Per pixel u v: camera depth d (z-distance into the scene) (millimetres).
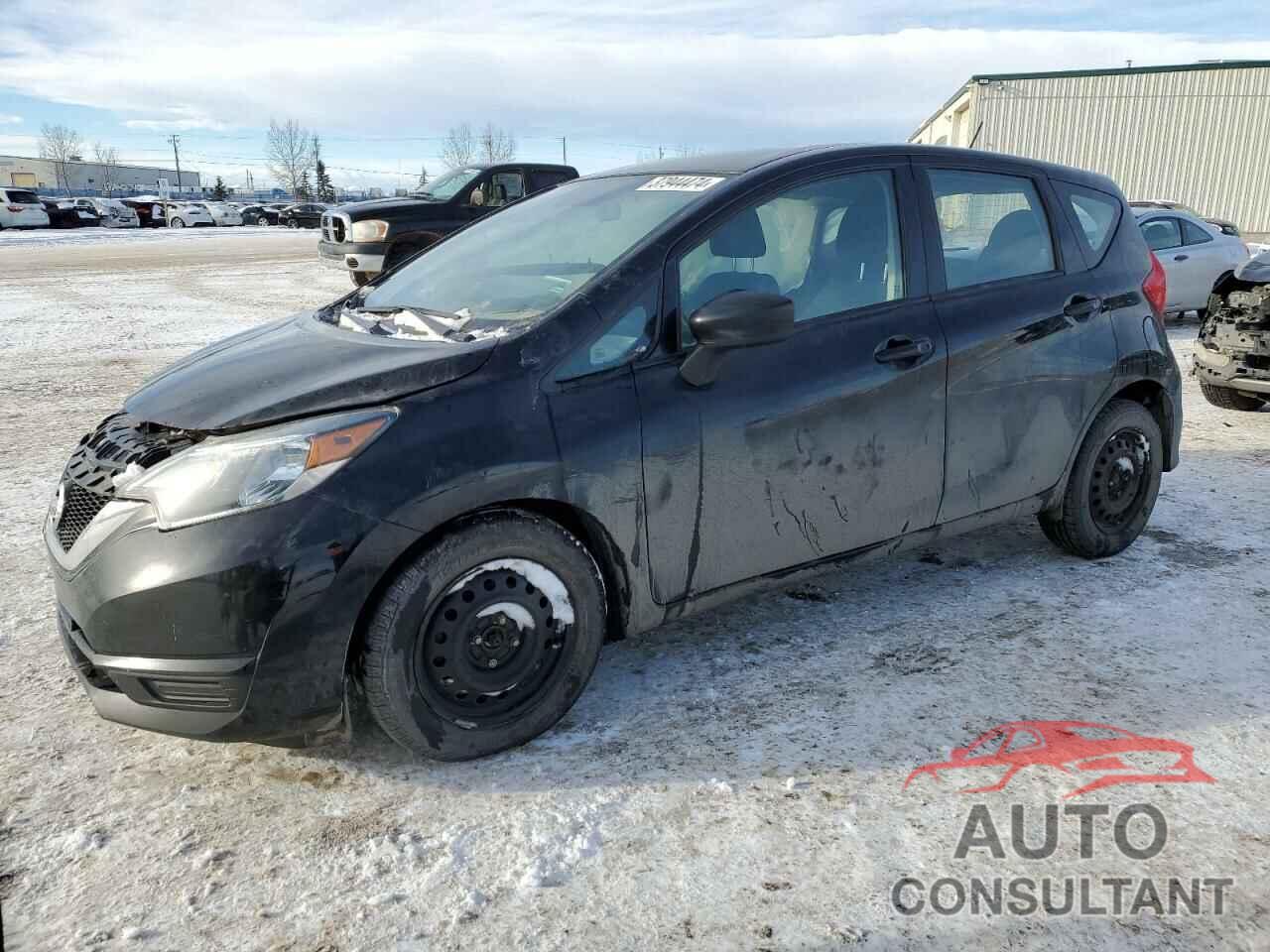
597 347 2756
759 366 2996
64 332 11062
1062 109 30344
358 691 2635
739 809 2455
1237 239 11742
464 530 2537
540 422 2625
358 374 2576
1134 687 3047
